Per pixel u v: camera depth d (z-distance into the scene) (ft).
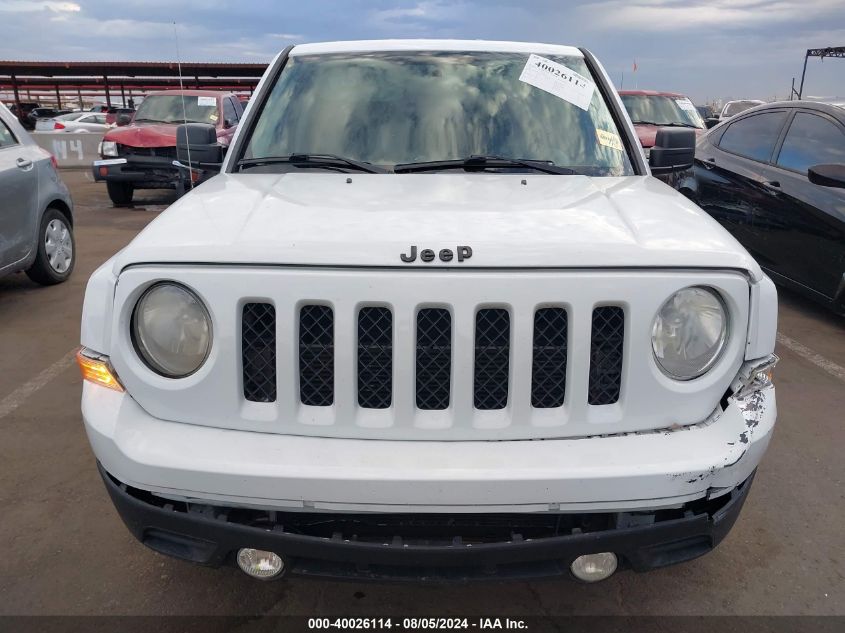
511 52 11.02
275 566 6.48
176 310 6.26
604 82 10.78
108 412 6.40
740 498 6.70
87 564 8.68
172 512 6.37
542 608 8.05
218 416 6.31
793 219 17.57
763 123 19.98
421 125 9.79
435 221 6.77
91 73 91.91
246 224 6.77
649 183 8.90
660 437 6.27
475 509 5.96
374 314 6.12
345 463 5.97
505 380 6.24
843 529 9.52
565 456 6.06
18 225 18.35
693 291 6.28
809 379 14.51
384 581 6.31
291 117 10.05
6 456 11.13
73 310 18.51
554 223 6.82
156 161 34.65
